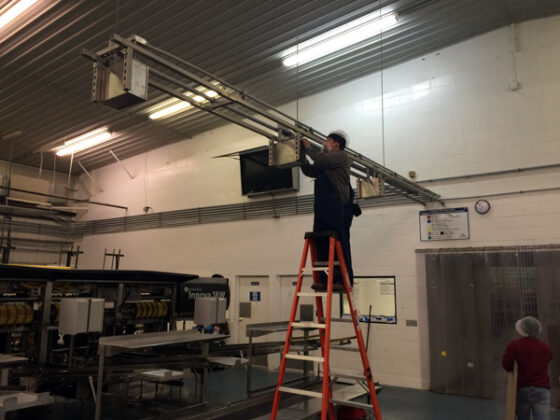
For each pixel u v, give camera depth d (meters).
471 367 6.71
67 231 13.69
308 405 4.66
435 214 7.41
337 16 6.52
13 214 12.62
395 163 7.90
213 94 8.55
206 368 4.92
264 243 9.47
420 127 7.74
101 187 13.27
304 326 3.30
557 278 6.27
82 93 8.56
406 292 7.50
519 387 4.11
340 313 8.05
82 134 10.71
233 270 9.85
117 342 4.23
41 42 6.85
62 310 5.00
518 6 6.64
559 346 6.11
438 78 7.68
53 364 5.43
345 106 8.63
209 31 6.70
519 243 6.62
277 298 9.11
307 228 8.91
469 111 7.31
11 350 5.73
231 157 10.34
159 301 7.15
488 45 7.28
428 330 7.19
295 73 8.17
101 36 6.71
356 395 5.07
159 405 5.77
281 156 4.12
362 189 5.96
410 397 6.56
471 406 6.05
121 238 12.37
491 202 6.94
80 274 5.77
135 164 12.43
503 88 7.05
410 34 7.20
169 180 11.52
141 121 10.05
